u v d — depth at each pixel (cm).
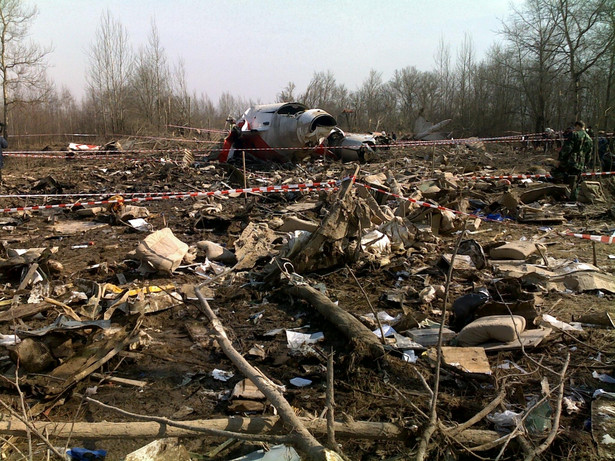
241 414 374
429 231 853
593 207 1173
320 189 1184
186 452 314
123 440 344
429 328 509
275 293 622
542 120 3438
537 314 502
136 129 3784
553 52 2986
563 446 327
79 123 4162
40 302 571
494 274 679
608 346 471
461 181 1399
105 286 616
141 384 421
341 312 514
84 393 408
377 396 378
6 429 324
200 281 684
